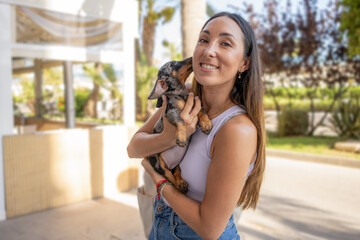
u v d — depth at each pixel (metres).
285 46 12.80
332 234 3.93
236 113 1.21
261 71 1.29
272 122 15.98
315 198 5.29
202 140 1.23
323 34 12.27
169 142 1.24
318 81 12.75
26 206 4.37
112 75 13.84
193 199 1.26
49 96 14.09
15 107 11.60
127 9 5.31
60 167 4.68
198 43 1.22
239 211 2.31
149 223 2.23
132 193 5.35
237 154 1.13
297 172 7.12
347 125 10.94
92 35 6.15
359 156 8.68
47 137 4.50
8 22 3.98
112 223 4.15
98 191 5.14
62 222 4.16
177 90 1.22
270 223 4.24
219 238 1.32
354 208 4.83
